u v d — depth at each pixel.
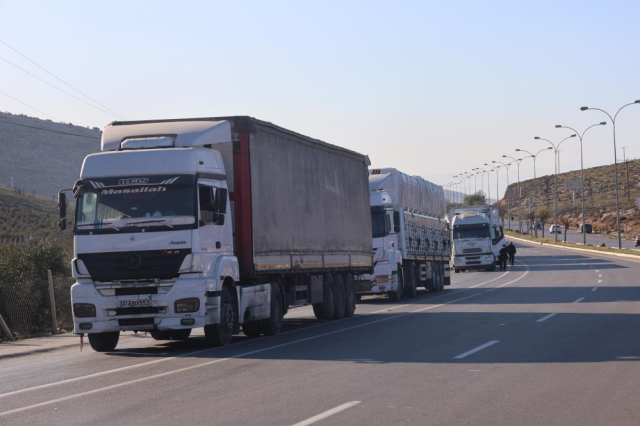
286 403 9.35
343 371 11.94
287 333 19.09
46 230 62.84
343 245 23.31
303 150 20.36
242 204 16.77
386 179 30.80
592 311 22.70
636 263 60.72
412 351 14.25
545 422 8.11
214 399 9.76
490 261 57.16
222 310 16.02
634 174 196.12
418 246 33.53
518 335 16.64
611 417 8.34
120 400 9.89
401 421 8.20
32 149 146.62
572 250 90.00
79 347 17.47
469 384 10.49
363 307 28.52
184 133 16.00
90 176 15.31
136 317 14.86
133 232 14.91
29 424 8.53
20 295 21.50
